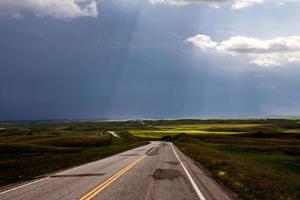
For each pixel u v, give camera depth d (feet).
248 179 62.64
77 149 227.40
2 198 45.93
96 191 51.11
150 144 251.80
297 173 104.78
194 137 344.08
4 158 180.14
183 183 59.41
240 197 46.24
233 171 75.97
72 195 47.85
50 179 66.69
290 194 50.65
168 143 270.67
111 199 44.73
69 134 442.09
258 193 48.91
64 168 91.76
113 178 66.59
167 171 78.74
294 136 339.57
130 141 330.34
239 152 195.11
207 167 89.25
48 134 435.12
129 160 113.50
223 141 279.90
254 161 136.05
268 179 67.46
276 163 133.80
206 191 51.01
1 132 500.74
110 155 142.31
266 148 209.87
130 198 45.42
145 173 75.05
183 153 151.74
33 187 55.77
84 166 94.38
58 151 218.59
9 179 71.92
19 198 45.85
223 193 49.39
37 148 226.38
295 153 196.13
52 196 47.21
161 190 51.88
